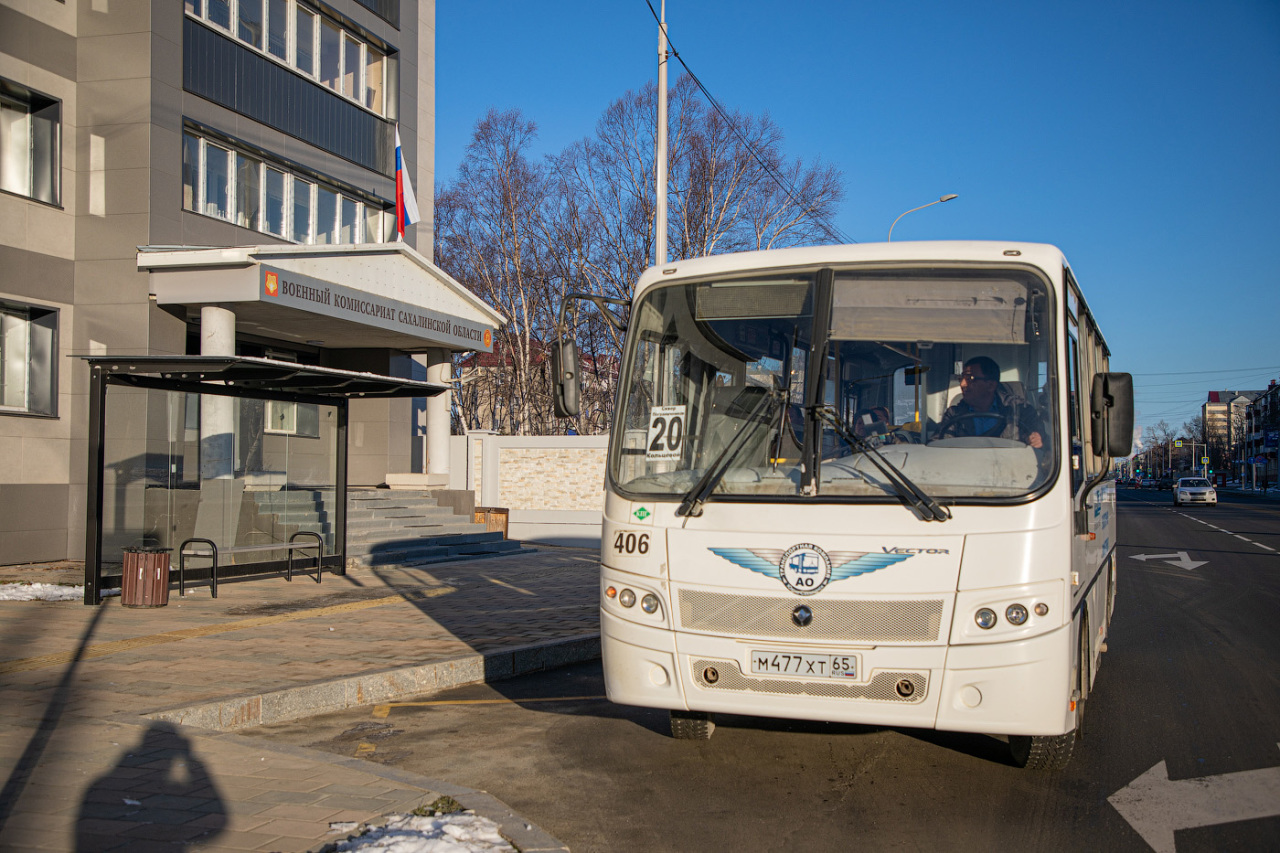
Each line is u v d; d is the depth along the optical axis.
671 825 4.94
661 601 5.33
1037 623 4.81
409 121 23.64
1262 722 7.18
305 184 20.55
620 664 5.42
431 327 20.06
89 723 6.25
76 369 16.14
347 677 7.71
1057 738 5.56
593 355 39.69
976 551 4.86
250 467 13.84
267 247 15.37
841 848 4.64
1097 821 5.04
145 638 9.39
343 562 15.00
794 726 6.96
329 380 12.44
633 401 5.79
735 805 5.26
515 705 7.70
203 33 17.53
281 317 17.09
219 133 17.88
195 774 5.30
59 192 16.14
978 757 6.20
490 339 22.23
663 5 16.41
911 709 4.89
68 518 16.05
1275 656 9.90
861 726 6.93
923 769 5.94
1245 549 23.66
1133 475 160.25
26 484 15.45
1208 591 15.42
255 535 13.95
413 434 23.38
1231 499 72.12
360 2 21.91
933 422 5.24
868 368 5.34
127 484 12.44
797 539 5.08
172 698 6.93
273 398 13.70
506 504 23.30
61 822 4.54
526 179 39.81
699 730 6.36
